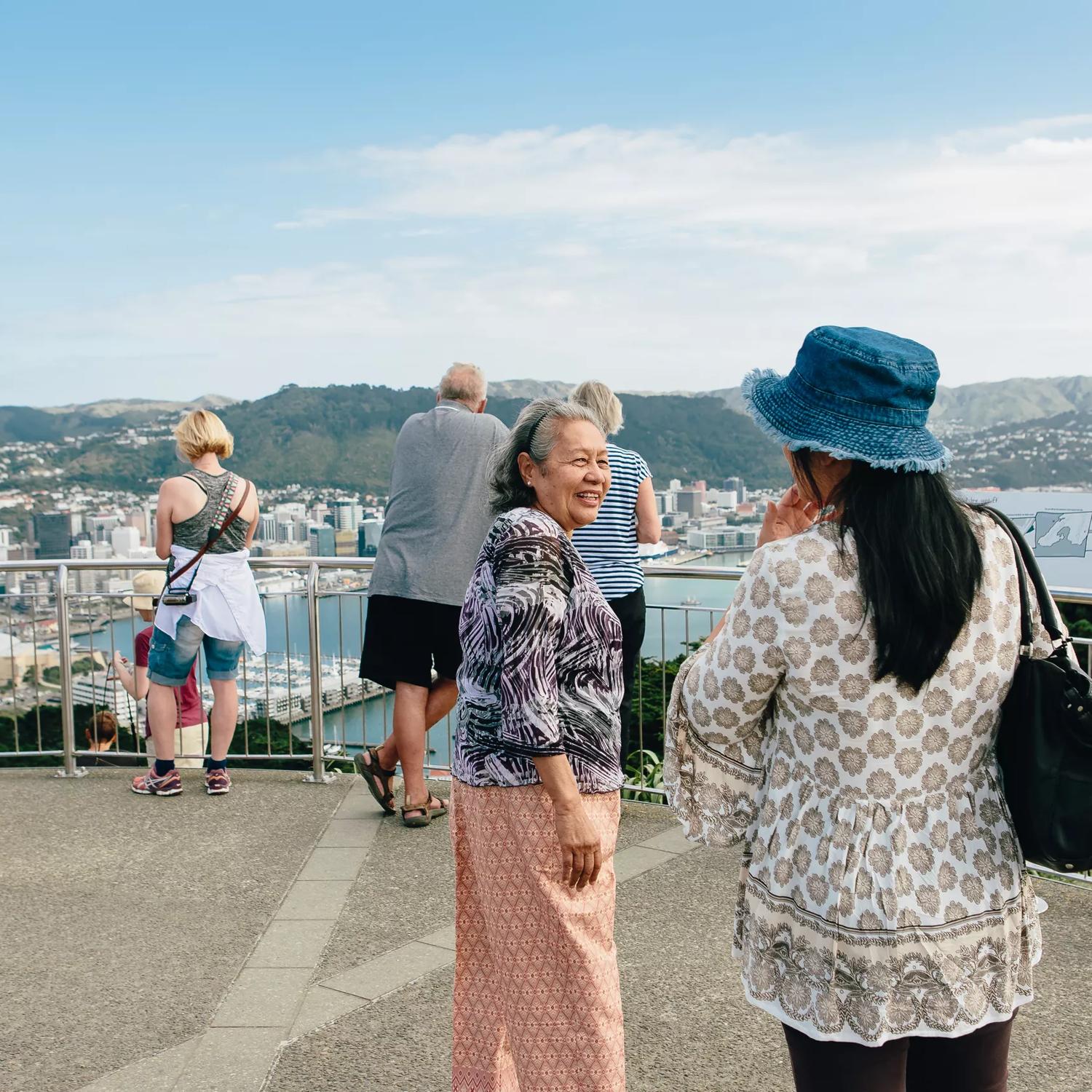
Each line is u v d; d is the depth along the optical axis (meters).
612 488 4.82
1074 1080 2.93
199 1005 3.42
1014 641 1.74
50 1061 3.09
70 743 6.16
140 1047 3.17
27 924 4.08
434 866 4.64
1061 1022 3.24
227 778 5.75
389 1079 2.98
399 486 4.99
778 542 1.75
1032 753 1.71
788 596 1.69
